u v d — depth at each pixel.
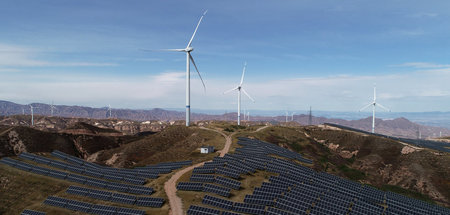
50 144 180.62
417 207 89.88
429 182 131.50
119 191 79.12
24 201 76.38
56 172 90.62
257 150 123.56
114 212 66.31
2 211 72.69
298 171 99.50
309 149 165.88
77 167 99.81
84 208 69.44
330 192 82.94
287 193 75.06
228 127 192.50
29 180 85.38
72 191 79.06
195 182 80.00
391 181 143.75
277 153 125.31
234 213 62.28
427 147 167.88
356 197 86.69
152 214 64.38
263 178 86.38
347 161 168.12
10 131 169.75
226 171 85.56
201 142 147.62
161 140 168.88
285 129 192.00
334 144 187.88
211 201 67.81
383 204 85.38
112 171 100.12
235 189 76.25
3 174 87.56
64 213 68.50
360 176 144.62
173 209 65.94
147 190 76.25
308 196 75.19
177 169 98.00
